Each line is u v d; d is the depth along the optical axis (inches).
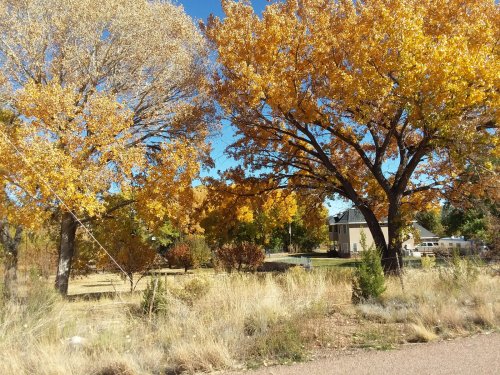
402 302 369.4
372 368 219.5
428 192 778.8
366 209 748.6
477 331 289.0
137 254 762.2
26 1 612.7
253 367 237.6
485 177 651.5
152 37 669.3
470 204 731.4
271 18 661.3
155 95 701.9
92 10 624.1
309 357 249.1
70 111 572.7
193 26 745.0
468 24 613.3
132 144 679.1
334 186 789.9
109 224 774.5
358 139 710.5
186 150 655.8
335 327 305.7
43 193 524.1
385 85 581.9
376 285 385.7
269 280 448.8
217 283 427.2
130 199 698.2
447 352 241.3
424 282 430.9
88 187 566.3
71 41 637.9
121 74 679.7
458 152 574.9
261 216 1460.4
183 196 673.0
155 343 287.9
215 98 739.4
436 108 549.0
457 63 530.0
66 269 695.1
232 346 265.1
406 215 700.7
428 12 652.7
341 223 2321.6
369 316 336.8
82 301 547.5
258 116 742.5
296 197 932.6
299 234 2721.5
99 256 788.6
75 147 563.2
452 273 444.1
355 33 633.6
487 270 482.3
